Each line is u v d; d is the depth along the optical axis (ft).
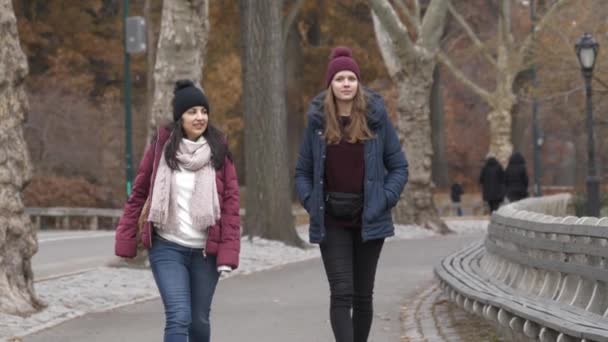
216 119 163.84
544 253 39.09
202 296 28.68
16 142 45.29
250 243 85.20
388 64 115.14
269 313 47.26
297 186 30.81
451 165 271.28
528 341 33.81
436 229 113.50
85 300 50.88
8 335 40.60
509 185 130.41
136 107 181.27
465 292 39.81
